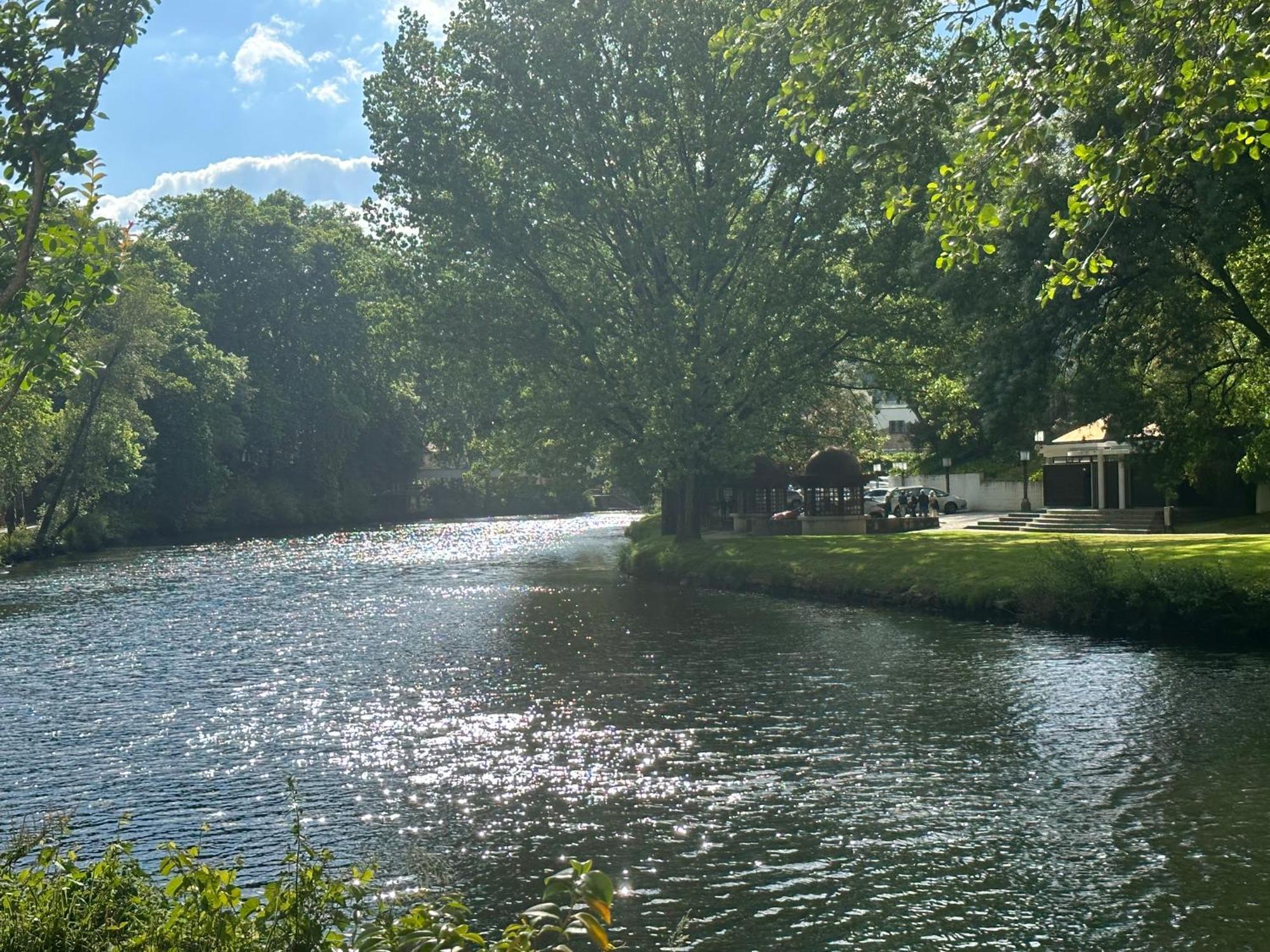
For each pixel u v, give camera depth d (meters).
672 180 44.03
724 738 18.36
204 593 43.69
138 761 17.89
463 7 44.97
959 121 14.15
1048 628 28.31
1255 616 25.22
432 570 52.91
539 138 44.00
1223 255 26.89
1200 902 11.39
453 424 52.69
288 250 100.19
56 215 9.30
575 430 45.41
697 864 12.82
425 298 45.56
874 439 59.81
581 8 43.62
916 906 11.56
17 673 26.03
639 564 48.12
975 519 62.91
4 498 62.91
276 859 13.25
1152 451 36.50
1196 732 17.66
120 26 8.97
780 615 32.94
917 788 15.38
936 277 33.94
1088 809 14.24
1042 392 31.84
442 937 6.00
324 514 104.31
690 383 42.06
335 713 21.09
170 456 84.56
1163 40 12.57
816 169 41.84
